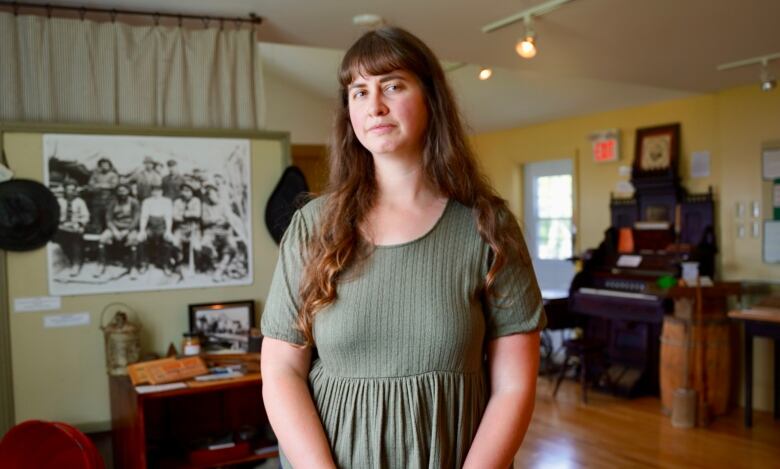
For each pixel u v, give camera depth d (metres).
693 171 4.98
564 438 4.08
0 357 2.61
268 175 3.08
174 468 2.55
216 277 2.98
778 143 4.43
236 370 2.60
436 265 1.03
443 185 1.10
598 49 3.59
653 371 5.04
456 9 2.93
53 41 2.77
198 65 2.99
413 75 1.07
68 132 2.71
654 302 4.76
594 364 5.28
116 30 2.86
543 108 5.80
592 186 5.77
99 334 2.78
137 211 2.83
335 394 1.05
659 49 3.59
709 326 4.45
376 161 1.11
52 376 2.70
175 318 2.90
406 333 1.01
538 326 1.09
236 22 3.04
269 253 3.08
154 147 2.86
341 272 1.04
